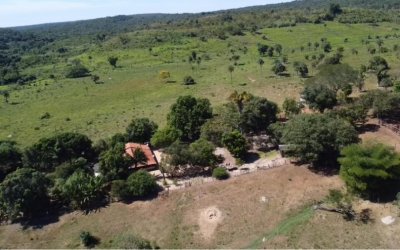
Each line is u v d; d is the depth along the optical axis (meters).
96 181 81.12
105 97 176.25
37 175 80.69
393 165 65.94
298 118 85.88
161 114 136.38
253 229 68.75
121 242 66.56
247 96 111.81
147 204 78.25
